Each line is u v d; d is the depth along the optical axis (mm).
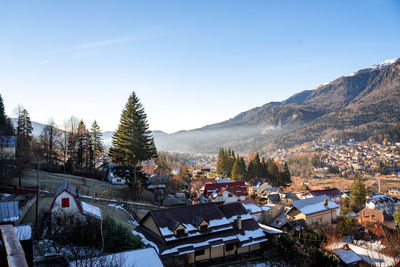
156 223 35000
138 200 60062
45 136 75375
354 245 43625
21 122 79625
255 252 38656
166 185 80062
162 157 153625
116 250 30359
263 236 39562
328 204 60562
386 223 64812
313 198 60875
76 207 34094
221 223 37875
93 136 88500
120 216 44750
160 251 32062
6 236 7184
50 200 43906
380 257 39219
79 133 82188
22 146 64625
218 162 128875
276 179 120250
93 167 90375
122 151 64438
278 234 40625
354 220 65750
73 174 77062
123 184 78438
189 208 38719
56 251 27422
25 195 43250
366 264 38000
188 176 111188
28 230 23438
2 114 75375
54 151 79375
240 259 37156
